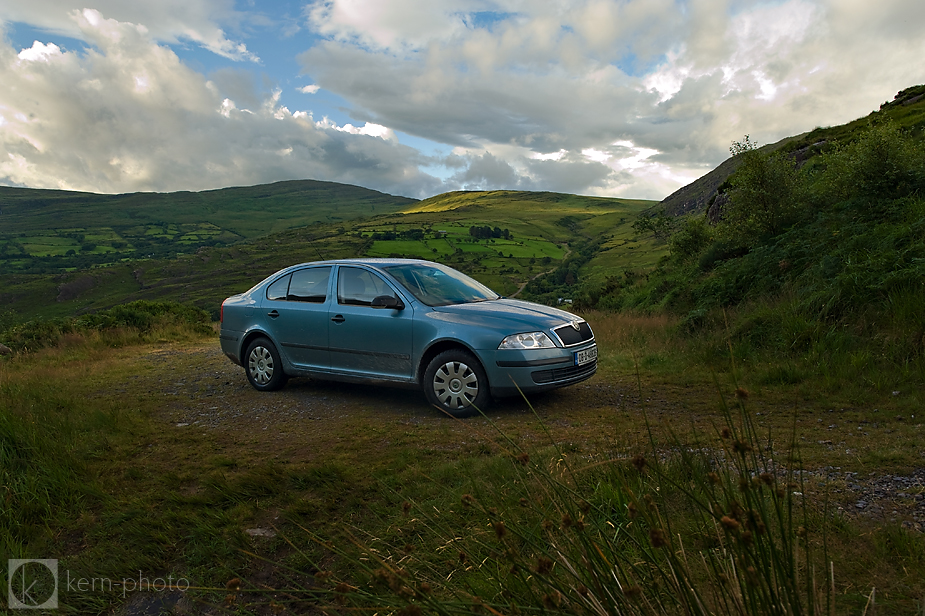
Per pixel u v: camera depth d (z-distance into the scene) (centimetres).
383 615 211
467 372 533
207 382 754
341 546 283
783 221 1280
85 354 1077
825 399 508
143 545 303
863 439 388
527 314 556
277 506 336
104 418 520
